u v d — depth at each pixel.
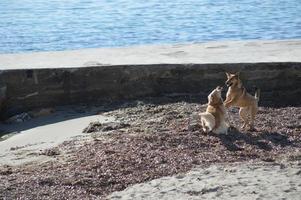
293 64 15.32
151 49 17.94
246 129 12.17
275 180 9.27
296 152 10.80
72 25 39.28
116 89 15.62
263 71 15.30
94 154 10.95
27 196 9.14
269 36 34.38
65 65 15.80
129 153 10.83
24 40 33.81
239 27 38.00
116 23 39.94
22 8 49.12
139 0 53.34
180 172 9.88
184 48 17.97
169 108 14.30
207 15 43.81
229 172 9.70
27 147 12.45
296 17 42.19
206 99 15.18
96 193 9.27
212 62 15.50
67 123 14.15
